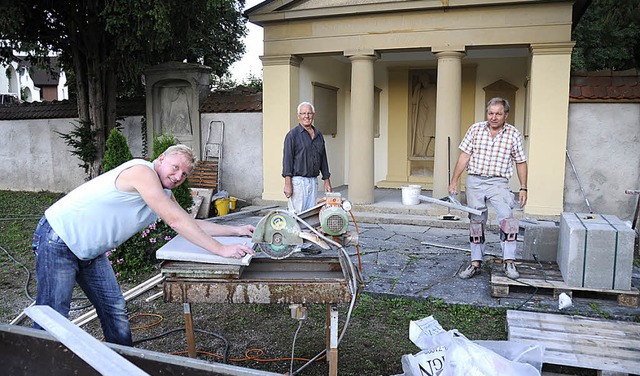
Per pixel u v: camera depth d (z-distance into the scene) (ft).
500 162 15.90
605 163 25.82
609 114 25.55
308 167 18.06
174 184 9.15
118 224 8.98
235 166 32.12
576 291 14.76
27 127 38.22
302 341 12.70
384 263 18.88
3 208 32.01
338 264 10.00
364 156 28.86
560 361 10.38
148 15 27.22
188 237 8.49
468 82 35.37
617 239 13.89
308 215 9.78
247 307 14.98
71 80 39.63
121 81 38.65
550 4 25.13
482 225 16.67
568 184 26.35
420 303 14.89
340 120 37.86
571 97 25.55
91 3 30.01
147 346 12.50
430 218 26.63
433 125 36.50
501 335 12.97
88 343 6.27
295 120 30.48
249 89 34.71
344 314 14.29
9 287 17.25
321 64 33.76
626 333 11.85
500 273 15.58
